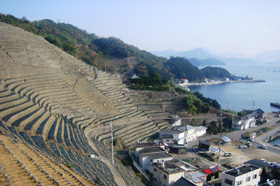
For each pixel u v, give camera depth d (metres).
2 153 19.97
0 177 15.29
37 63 73.31
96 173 32.41
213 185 46.94
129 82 115.69
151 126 78.44
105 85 89.12
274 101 182.75
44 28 168.25
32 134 36.41
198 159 61.12
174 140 72.94
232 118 99.94
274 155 69.75
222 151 72.38
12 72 57.59
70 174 21.03
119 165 46.09
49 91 61.62
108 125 67.06
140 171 50.59
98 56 182.25
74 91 70.25
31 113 44.22
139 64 188.38
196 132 84.81
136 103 91.62
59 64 83.81
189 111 97.75
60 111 56.34
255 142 82.50
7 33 80.56
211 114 102.88
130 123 73.44
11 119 37.78
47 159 23.33
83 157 36.94
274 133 94.94
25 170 17.55
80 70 88.44
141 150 56.78
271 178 52.38
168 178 43.50
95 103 73.06
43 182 16.88
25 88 54.19
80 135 48.59
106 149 52.25
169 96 103.75
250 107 160.38
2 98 42.47
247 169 46.59
